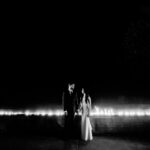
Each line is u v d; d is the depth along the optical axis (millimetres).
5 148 9969
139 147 10180
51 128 12891
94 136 12281
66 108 11812
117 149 9883
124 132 12547
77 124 12031
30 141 11156
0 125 13156
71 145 10492
